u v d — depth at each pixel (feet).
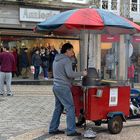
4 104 46.16
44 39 84.12
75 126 29.60
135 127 33.22
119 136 29.58
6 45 82.12
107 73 91.35
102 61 91.56
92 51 89.56
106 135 29.76
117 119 30.27
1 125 34.09
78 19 26.86
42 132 30.99
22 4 83.30
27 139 28.71
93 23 26.71
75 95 29.94
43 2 84.99
